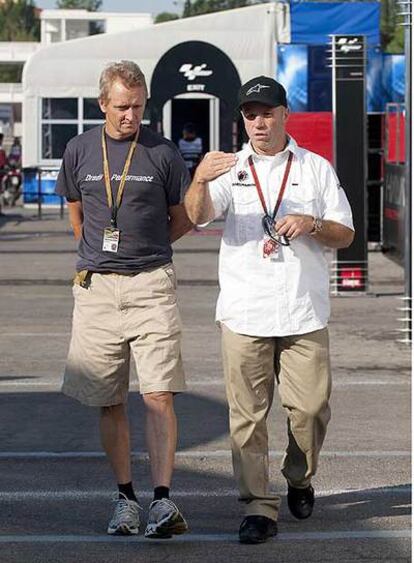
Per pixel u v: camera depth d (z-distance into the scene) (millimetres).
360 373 13500
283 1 39969
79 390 7777
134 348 7691
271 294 7480
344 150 19578
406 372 13562
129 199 7637
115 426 7816
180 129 39969
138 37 39531
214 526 7938
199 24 39062
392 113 26750
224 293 7582
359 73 19266
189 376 13297
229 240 7582
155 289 7676
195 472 9359
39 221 36156
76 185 7832
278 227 7328
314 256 7578
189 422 11094
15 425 11031
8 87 97938
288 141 7621
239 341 7492
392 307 18797
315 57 35656
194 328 16734
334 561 7211
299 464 7809
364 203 19812
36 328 16828
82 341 7766
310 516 8117
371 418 11203
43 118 40812
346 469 9375
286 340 7570
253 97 7406
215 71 32094
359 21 38031
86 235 7797
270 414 11367
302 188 7547
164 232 7777
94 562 7223
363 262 20016
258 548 7461
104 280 7711
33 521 8078
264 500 7566
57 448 10156
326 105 35688
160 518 7367
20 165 50344
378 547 7480
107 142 7707
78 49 40156
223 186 7539
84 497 8664
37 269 23688
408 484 8953
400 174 24391
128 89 7539
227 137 39844
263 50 38781
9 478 9195
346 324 17078
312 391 7559
